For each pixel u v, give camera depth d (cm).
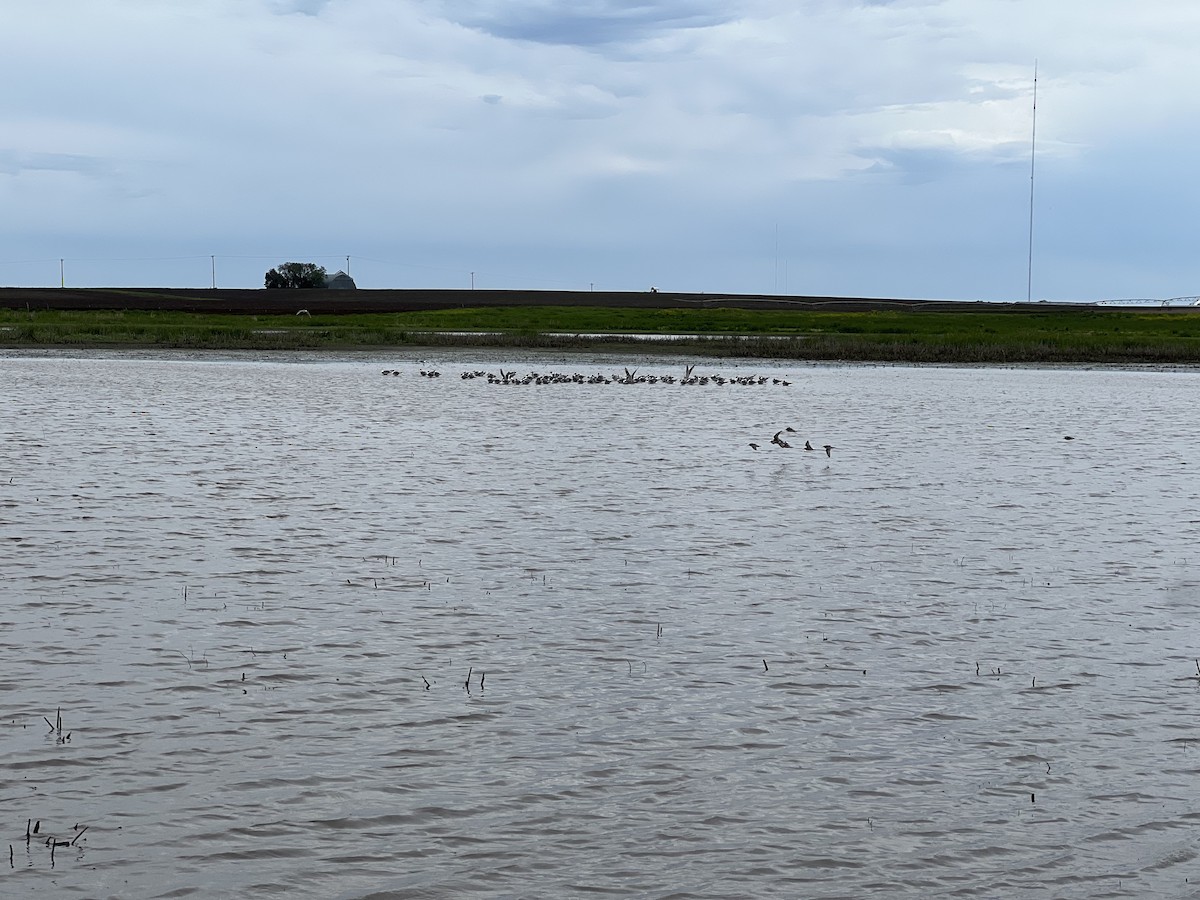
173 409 4216
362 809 1006
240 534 2081
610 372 6806
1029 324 12106
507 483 2705
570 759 1117
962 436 3806
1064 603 1702
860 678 1358
